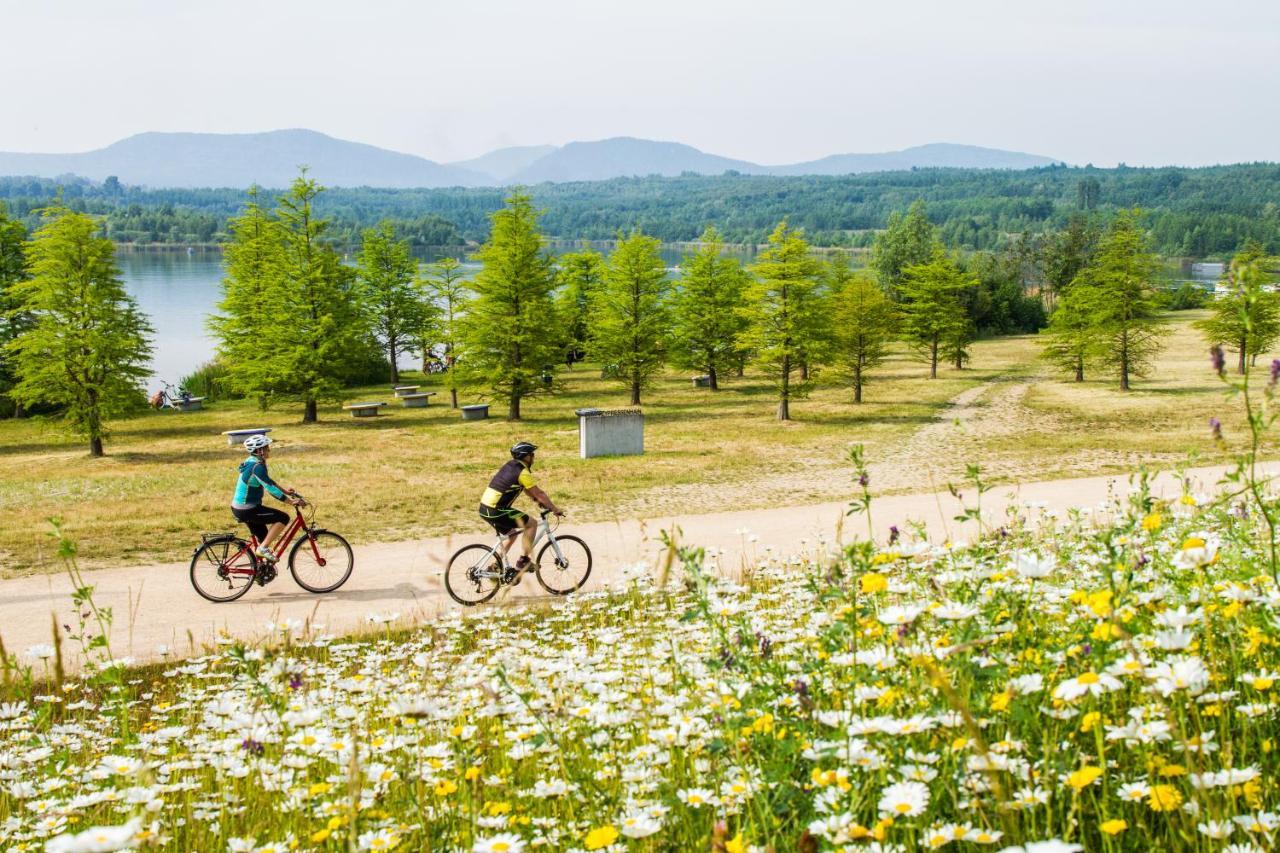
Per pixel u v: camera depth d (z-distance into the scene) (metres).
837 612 3.68
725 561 12.96
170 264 199.12
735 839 2.24
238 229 52.97
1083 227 102.56
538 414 42.53
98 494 23.80
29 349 32.28
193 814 3.72
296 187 42.25
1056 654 3.09
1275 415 3.19
